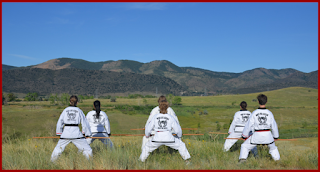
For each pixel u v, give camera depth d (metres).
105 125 7.39
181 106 103.50
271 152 6.06
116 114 58.41
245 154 6.03
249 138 6.09
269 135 5.90
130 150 6.95
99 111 7.35
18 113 52.47
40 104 102.19
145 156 5.77
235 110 87.06
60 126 5.93
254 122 5.95
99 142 8.68
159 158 6.15
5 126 37.00
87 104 110.38
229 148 7.46
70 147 7.41
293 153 7.09
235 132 7.41
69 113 5.96
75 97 6.17
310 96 140.12
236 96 144.88
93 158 5.91
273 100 130.62
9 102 110.50
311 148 8.65
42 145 7.71
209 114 78.81
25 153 6.48
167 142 5.72
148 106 100.25
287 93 147.88
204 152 6.84
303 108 95.00
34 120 46.03
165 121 5.77
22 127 37.81
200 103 121.44
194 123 63.22
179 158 6.16
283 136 19.84
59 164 5.52
